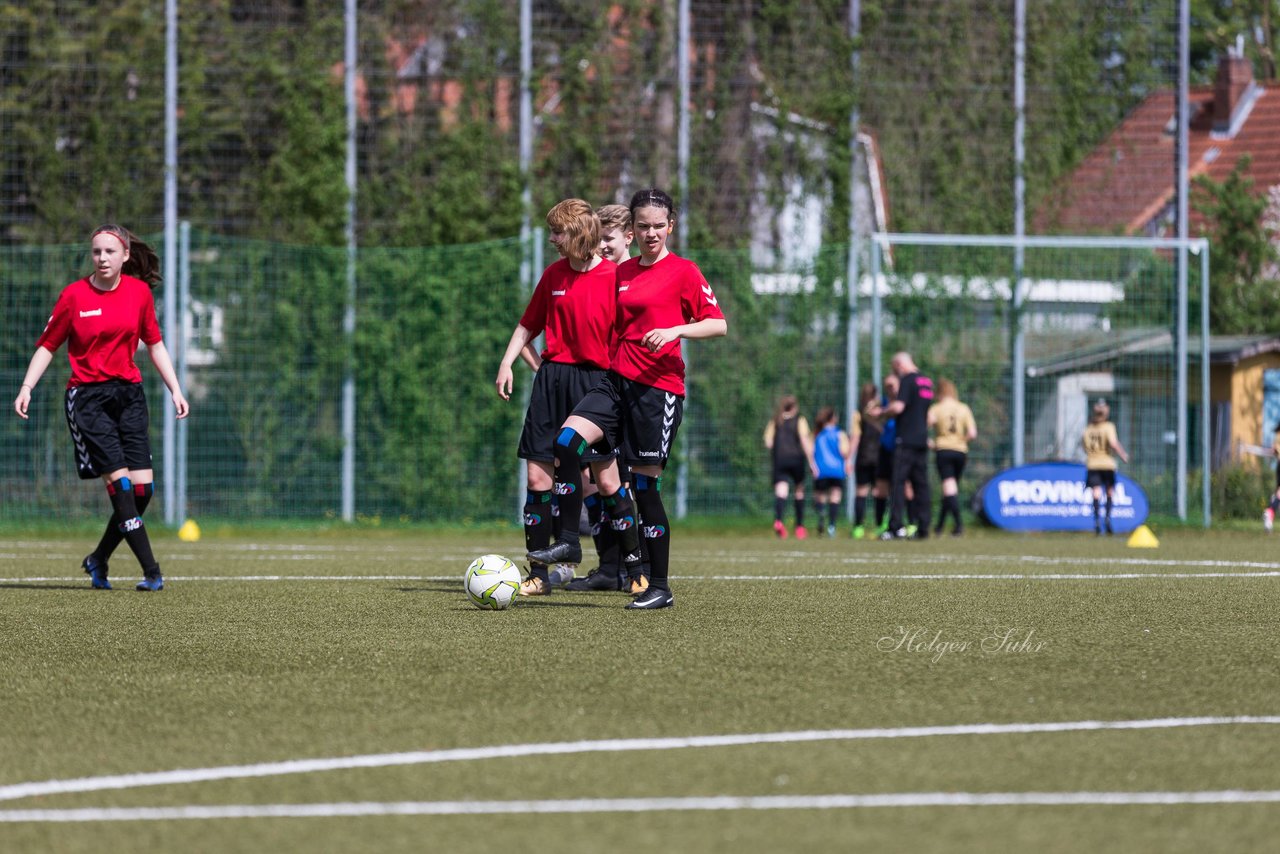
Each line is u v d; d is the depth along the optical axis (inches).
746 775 530.9
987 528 2746.1
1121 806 487.5
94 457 1246.3
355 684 727.7
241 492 2642.7
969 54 2967.5
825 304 2787.9
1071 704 673.6
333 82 2800.2
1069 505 2728.8
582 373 1166.3
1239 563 1692.9
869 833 454.6
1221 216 3927.2
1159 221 3036.4
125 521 1245.1
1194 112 4845.0
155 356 1275.8
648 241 1065.5
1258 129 4736.7
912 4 2952.8
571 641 884.6
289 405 2667.3
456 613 1049.5
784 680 738.2
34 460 2603.3
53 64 2753.4
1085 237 2972.4
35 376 1246.3
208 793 506.9
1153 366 2871.6
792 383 2780.5
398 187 2815.0
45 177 2751.0
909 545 2199.8
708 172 2888.8
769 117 2906.0
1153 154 3031.5
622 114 2871.6
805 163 2910.9
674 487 2741.1
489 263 2719.0
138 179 2768.2
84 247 2655.0
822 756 561.6
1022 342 2844.5
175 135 2773.1
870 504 2822.3
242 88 2787.9
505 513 2699.3
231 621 999.0
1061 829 458.9
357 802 494.0
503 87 2854.3
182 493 2603.3
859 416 2640.3
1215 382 3528.5
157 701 683.4
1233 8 6245.1
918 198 2952.8
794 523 2689.5
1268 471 3075.8
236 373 2650.1
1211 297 3900.1
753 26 2906.0
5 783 523.8
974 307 2837.1
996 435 2839.6
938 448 2541.8
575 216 1149.7
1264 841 446.0
